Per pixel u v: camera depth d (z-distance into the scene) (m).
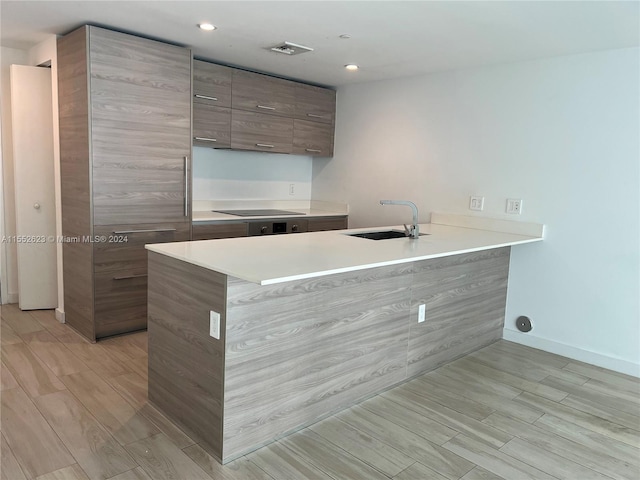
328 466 2.09
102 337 3.44
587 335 3.37
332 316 2.42
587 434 2.44
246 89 4.19
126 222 3.38
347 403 2.60
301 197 5.32
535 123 3.49
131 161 3.34
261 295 2.11
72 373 2.90
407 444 2.28
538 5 2.41
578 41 2.98
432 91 4.10
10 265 4.24
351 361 2.58
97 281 3.32
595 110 3.21
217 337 2.05
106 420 2.39
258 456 2.14
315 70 4.18
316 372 2.40
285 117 4.52
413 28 2.88
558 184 3.41
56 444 2.17
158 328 2.46
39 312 4.04
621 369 3.22
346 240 2.97
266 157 4.95
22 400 2.55
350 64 3.88
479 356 3.43
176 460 2.09
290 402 2.31
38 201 3.94
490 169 3.77
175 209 3.62
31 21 3.08
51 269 4.07
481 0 2.38
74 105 3.26
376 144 4.60
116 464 2.04
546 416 2.60
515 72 3.57
